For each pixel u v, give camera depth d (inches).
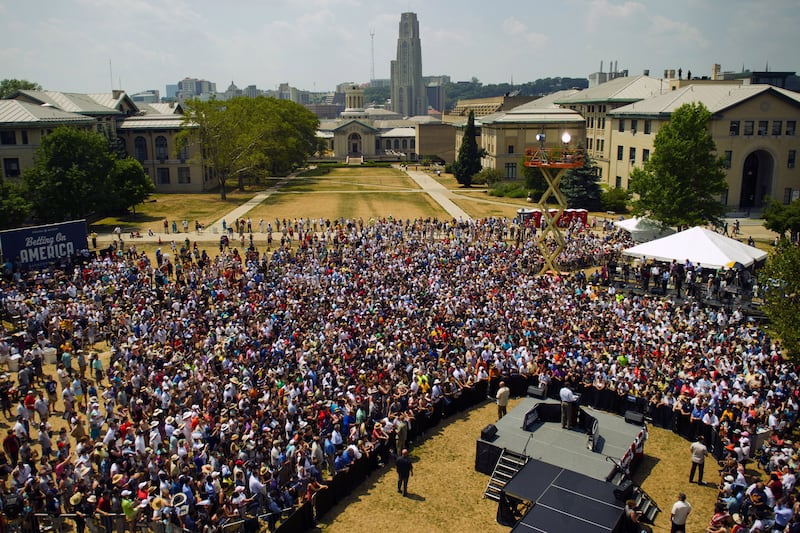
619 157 3892.7
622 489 889.5
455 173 5088.6
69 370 1330.0
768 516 852.6
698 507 948.6
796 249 1283.2
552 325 1514.5
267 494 886.4
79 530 836.6
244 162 4320.9
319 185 5078.7
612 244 2460.6
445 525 906.7
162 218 3371.1
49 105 3563.0
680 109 2522.1
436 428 1198.9
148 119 4458.7
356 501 965.2
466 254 2311.8
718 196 3257.9
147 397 1130.7
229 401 1114.7
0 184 2667.3
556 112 4694.9
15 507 814.5
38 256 2074.3
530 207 3791.8
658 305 1718.8
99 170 3046.3
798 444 1064.2
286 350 1317.7
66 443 934.4
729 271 1920.5
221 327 1483.8
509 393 1274.6
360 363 1275.8
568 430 1117.1
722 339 1423.5
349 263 2150.6
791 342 1212.5
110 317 1626.5
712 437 1099.9
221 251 2438.5
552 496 874.1
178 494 836.6
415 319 1547.7
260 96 5748.0
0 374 1263.5
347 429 1083.9
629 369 1273.4
